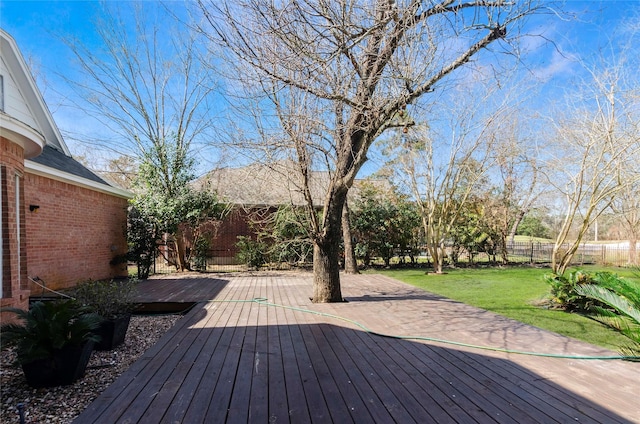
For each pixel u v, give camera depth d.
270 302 7.06
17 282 5.26
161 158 12.45
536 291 8.79
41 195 8.11
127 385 3.16
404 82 5.25
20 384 3.37
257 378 3.32
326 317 5.79
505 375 3.40
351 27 4.96
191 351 4.10
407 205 14.80
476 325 5.29
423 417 2.60
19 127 4.96
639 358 3.86
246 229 15.73
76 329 3.37
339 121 6.32
